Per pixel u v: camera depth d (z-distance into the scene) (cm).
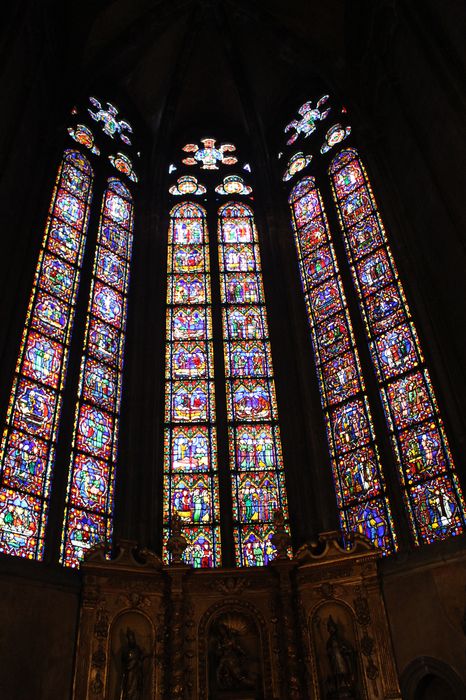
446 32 1126
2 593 895
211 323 1481
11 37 1155
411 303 1258
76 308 1347
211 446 1280
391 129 1430
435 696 891
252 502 1206
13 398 1109
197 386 1369
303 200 1689
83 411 1221
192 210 1745
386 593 980
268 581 1012
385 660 916
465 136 1045
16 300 1177
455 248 1096
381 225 1434
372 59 1486
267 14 1702
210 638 966
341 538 1098
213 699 910
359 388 1275
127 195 1691
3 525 988
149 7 1678
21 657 864
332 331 1398
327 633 964
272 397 1359
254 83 1900
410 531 1060
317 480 1197
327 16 1611
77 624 941
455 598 912
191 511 1189
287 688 918
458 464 1048
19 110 1256
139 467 1202
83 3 1566
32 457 1091
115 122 1800
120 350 1382
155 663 930
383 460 1155
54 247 1377
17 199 1252
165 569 998
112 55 1650
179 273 1573
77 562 1052
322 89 1847
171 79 1841
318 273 1512
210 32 1816
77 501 1113
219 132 1972
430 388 1156
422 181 1248
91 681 892
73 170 1569
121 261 1535
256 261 1619
